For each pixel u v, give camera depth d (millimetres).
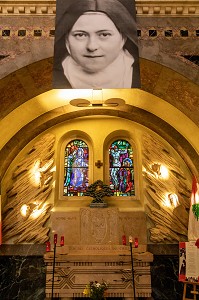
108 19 8070
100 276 8484
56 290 8367
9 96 8703
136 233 10102
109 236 9727
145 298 8727
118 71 7785
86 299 9219
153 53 8336
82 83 7719
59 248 8867
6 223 10180
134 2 8211
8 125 9805
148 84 8961
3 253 9938
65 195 11039
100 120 11641
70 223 10141
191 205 9453
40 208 10414
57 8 8141
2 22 8555
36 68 8398
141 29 8531
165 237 10031
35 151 11070
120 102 10547
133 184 11211
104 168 11328
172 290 9672
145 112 10797
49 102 10234
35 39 8414
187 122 9602
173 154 11055
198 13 8680
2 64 8203
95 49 7895
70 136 11781
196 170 10312
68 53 7879
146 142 11156
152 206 10453
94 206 10070
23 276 9773
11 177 10797
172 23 8609
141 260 8594
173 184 10602
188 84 8391
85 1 8180
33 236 10031
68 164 11469
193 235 9055
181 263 8812
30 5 8547
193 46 8430
